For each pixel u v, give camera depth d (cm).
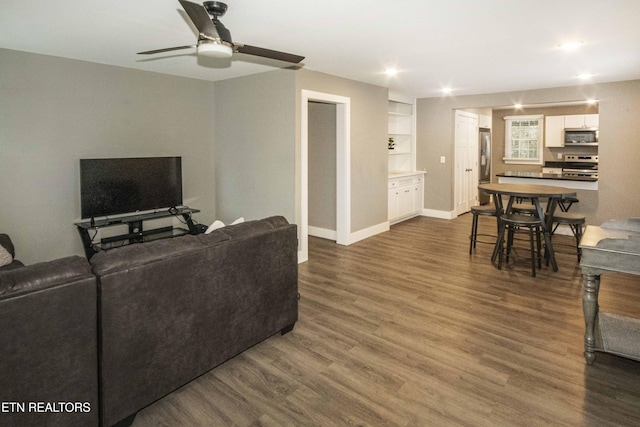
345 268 450
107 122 442
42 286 161
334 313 329
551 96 593
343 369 247
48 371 166
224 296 236
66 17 274
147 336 198
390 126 764
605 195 558
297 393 223
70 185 420
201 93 530
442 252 514
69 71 407
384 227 631
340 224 554
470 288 385
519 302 350
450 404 212
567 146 829
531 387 227
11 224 382
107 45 352
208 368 232
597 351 247
